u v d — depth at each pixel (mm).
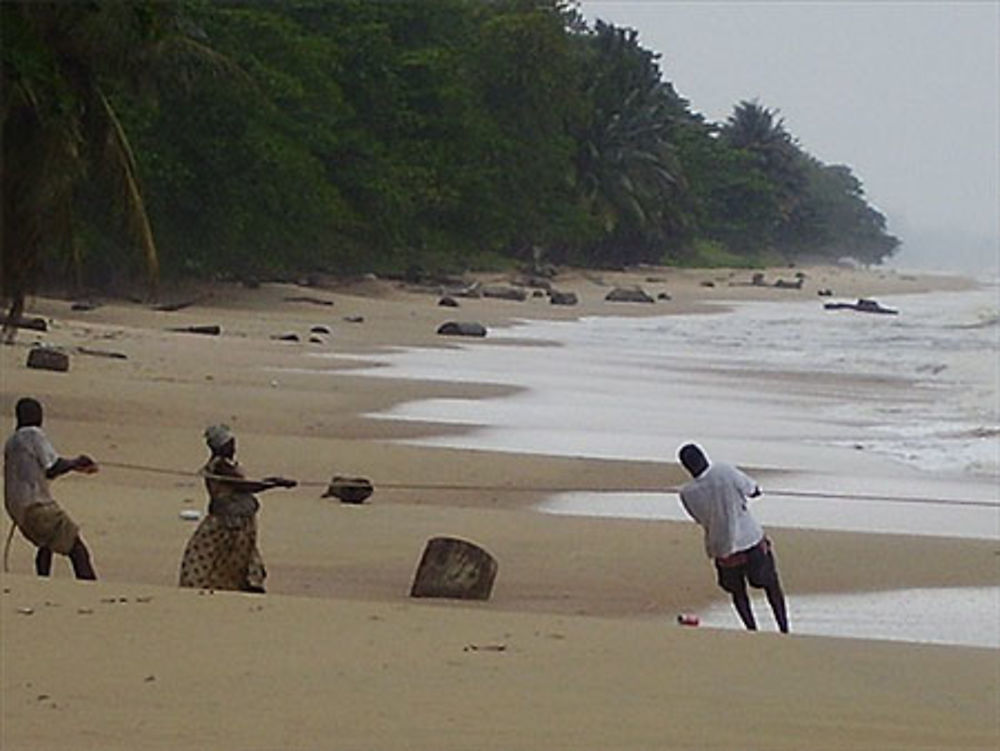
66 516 18000
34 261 35500
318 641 13875
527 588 20156
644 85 169125
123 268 78250
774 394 51531
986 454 36250
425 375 52406
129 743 10641
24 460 17875
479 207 118000
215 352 56031
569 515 25828
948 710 12453
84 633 13867
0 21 32125
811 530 25469
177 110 78938
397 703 11844
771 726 11633
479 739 10938
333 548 21984
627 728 11375
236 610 15109
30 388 39031
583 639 14477
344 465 30219
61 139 34094
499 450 33750
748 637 15008
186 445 31062
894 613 19719
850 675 13562
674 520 25453
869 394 51938
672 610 19359
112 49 34562
